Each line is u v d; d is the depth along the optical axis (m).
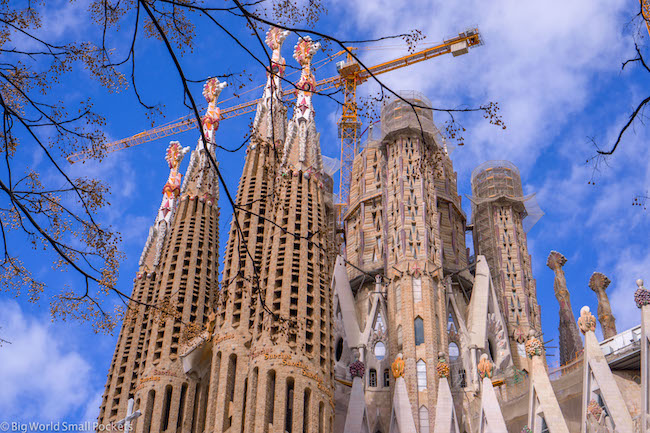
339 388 81.81
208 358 81.19
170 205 111.88
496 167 112.94
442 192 103.88
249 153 96.75
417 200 95.19
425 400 77.56
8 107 15.62
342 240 106.81
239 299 78.62
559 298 102.06
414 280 87.88
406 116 100.69
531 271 104.06
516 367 88.88
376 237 100.69
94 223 17.50
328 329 73.50
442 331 84.38
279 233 80.06
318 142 91.69
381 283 92.31
